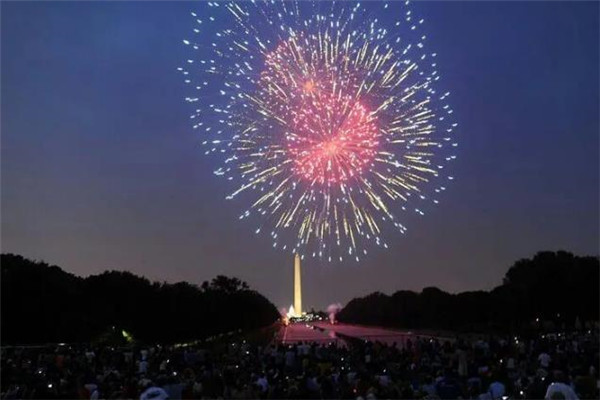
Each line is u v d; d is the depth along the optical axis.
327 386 25.59
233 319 159.88
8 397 25.36
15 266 85.06
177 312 115.50
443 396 24.84
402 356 40.69
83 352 53.22
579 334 68.75
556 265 120.25
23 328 83.00
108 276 112.69
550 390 17.00
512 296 122.44
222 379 27.70
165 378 25.45
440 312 149.38
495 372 27.05
